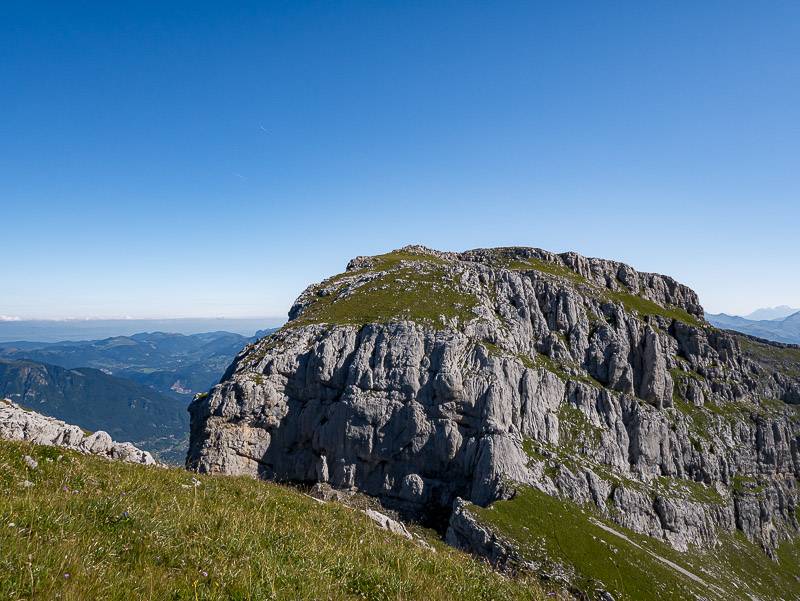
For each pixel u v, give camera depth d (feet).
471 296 498.69
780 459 517.55
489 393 390.21
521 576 66.39
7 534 34.83
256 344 484.74
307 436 414.00
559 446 408.67
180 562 37.83
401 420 392.68
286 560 42.91
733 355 590.96
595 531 310.45
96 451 100.42
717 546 398.21
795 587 387.96
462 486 370.12
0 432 91.25
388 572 45.60
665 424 460.55
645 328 536.42
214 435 403.75
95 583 31.60
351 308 485.15
